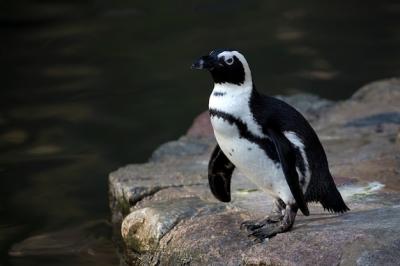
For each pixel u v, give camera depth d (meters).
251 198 15.17
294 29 31.77
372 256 11.33
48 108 25.34
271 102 12.58
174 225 14.36
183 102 25.33
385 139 18.97
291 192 12.30
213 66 12.23
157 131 23.30
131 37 31.69
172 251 13.70
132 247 14.99
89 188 19.70
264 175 12.54
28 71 28.64
